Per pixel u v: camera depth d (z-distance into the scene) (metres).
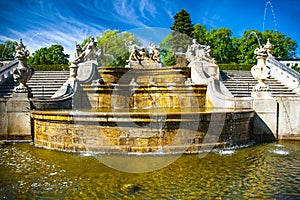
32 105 12.51
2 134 12.22
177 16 41.44
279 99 13.32
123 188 6.86
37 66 26.67
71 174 7.84
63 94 14.76
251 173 8.07
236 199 6.32
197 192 6.68
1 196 6.43
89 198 6.34
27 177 7.62
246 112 11.73
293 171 8.27
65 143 10.59
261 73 13.41
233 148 11.15
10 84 18.36
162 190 6.78
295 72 18.33
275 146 11.79
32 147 11.11
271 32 49.16
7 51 50.59
